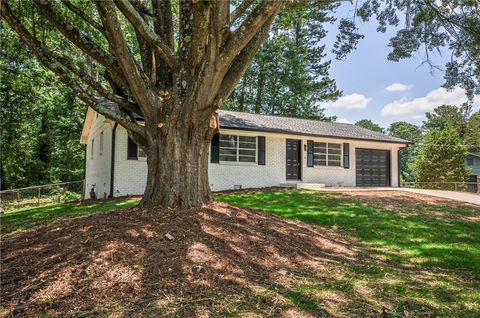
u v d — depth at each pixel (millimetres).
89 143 20125
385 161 19109
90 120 18781
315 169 17312
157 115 5762
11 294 3285
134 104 6266
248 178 15805
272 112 30391
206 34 5355
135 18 5422
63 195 20938
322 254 5055
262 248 4633
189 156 5762
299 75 28828
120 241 4219
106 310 2953
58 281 3469
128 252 3971
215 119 6047
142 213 5332
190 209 5555
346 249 5617
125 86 6016
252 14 5074
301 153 17047
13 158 23250
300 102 29016
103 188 15148
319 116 31156
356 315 3033
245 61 5961
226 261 4016
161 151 5715
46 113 23906
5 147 20562
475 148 37719
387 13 9367
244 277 3750
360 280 4023
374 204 10539
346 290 3652
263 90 30047
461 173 30844
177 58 5777
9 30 12742
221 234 4742
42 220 8680
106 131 14906
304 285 3709
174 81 5773
